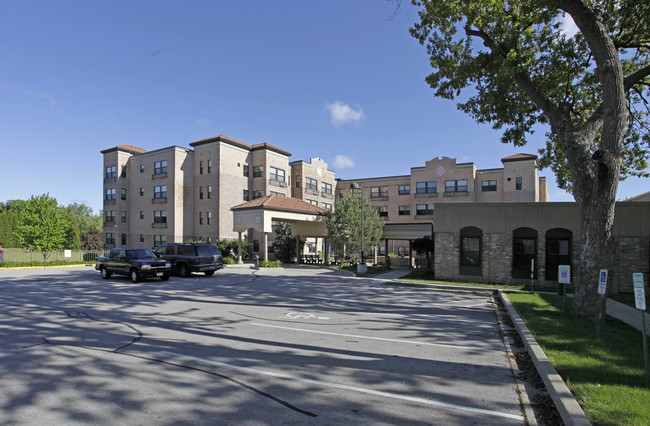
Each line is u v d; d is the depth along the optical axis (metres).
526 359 6.85
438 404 4.84
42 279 20.39
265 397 4.96
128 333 8.39
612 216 9.80
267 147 41.44
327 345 7.61
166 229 39.50
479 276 19.66
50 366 6.10
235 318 10.19
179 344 7.51
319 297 14.46
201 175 40.00
